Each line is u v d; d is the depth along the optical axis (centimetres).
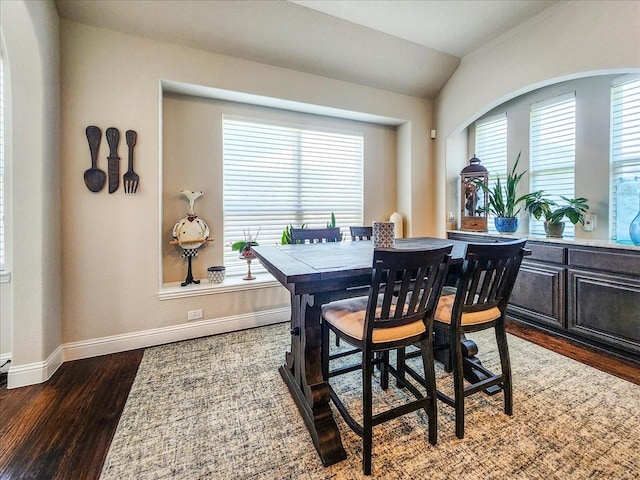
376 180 400
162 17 241
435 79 366
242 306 296
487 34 305
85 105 232
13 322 197
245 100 309
